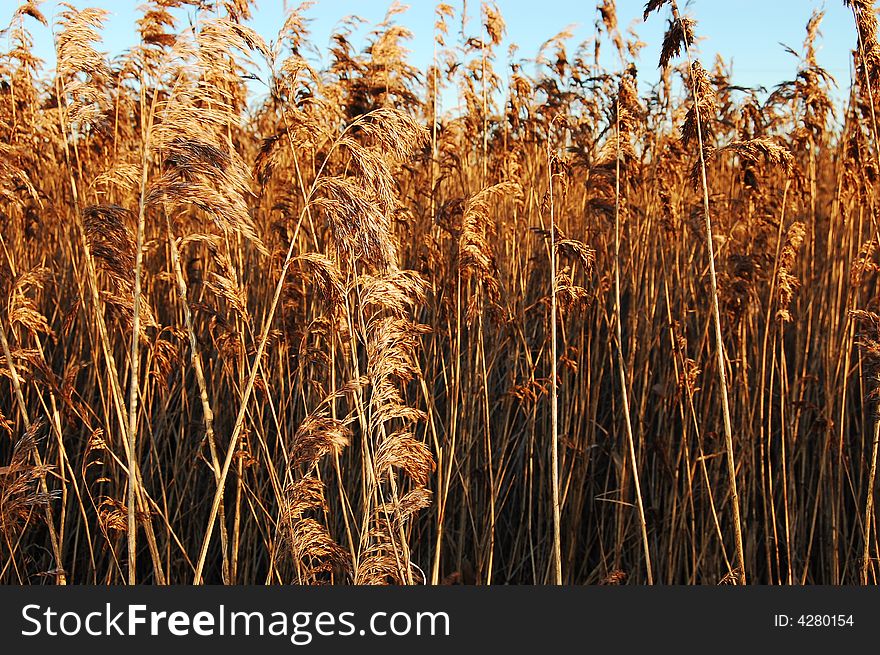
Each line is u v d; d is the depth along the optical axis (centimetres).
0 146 358
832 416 475
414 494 348
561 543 480
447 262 488
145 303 348
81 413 378
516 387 449
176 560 442
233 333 402
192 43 295
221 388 504
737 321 452
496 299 433
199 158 294
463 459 462
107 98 379
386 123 332
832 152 723
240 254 456
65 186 521
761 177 496
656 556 455
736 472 452
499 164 595
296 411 477
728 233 574
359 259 335
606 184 483
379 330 339
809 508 479
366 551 349
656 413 533
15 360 363
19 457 305
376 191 333
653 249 542
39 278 393
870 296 575
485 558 454
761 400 429
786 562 462
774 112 614
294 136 411
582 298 423
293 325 456
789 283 431
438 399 536
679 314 562
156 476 502
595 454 531
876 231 431
